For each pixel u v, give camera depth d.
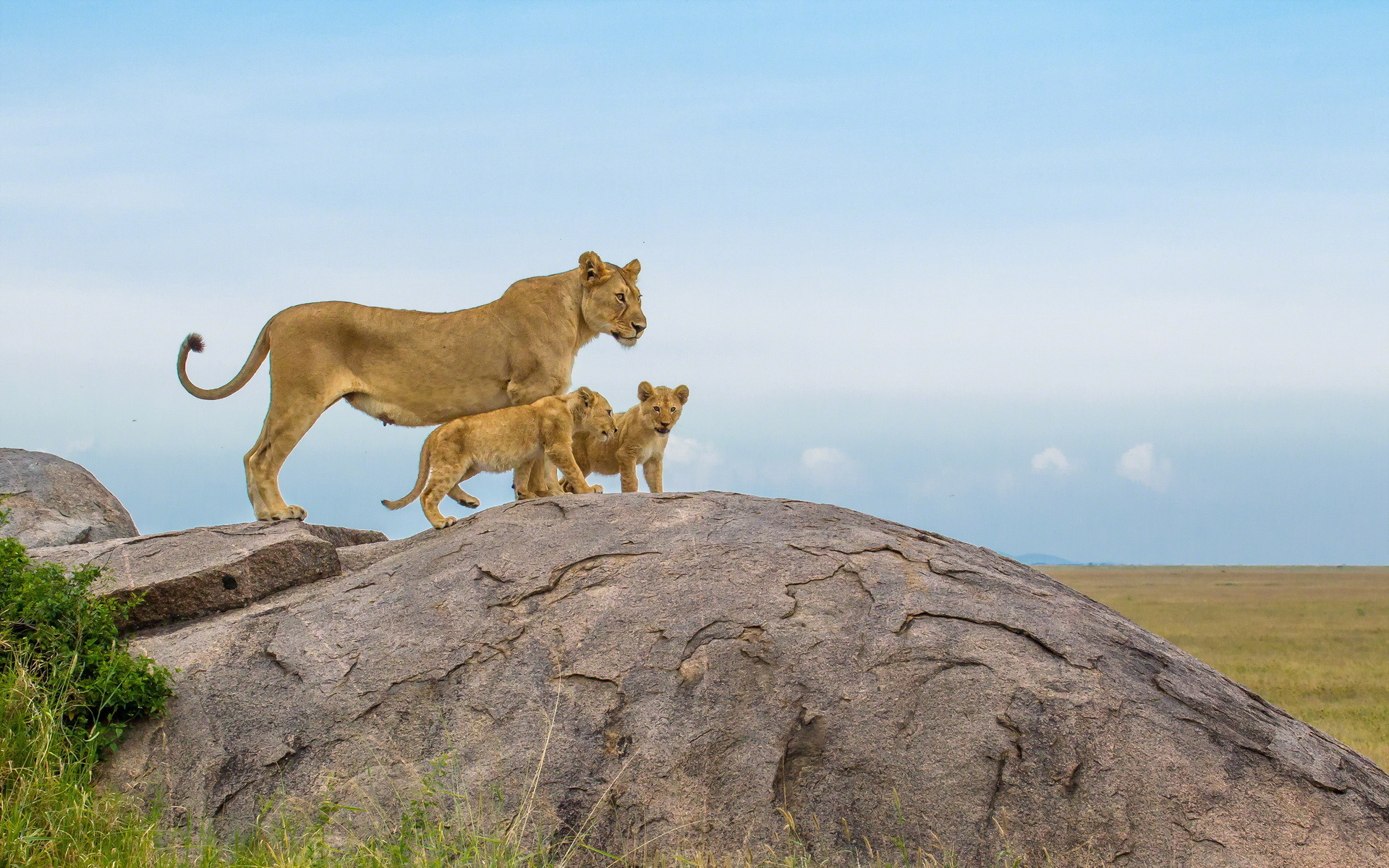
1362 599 97.50
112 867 9.34
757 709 10.30
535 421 15.01
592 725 10.38
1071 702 10.20
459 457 14.52
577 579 11.80
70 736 10.79
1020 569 13.08
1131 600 96.06
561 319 16.11
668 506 13.09
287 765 10.58
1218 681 11.46
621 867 9.53
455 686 10.92
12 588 11.87
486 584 11.96
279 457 15.21
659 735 10.21
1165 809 9.55
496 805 9.94
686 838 9.62
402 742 10.60
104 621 11.91
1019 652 10.67
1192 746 10.05
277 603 12.64
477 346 15.66
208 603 12.68
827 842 9.53
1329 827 9.61
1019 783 9.70
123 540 14.02
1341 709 30.89
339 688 11.09
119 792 10.55
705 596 11.30
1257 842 9.40
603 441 16.80
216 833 10.19
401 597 12.05
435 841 9.64
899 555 12.02
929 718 10.10
